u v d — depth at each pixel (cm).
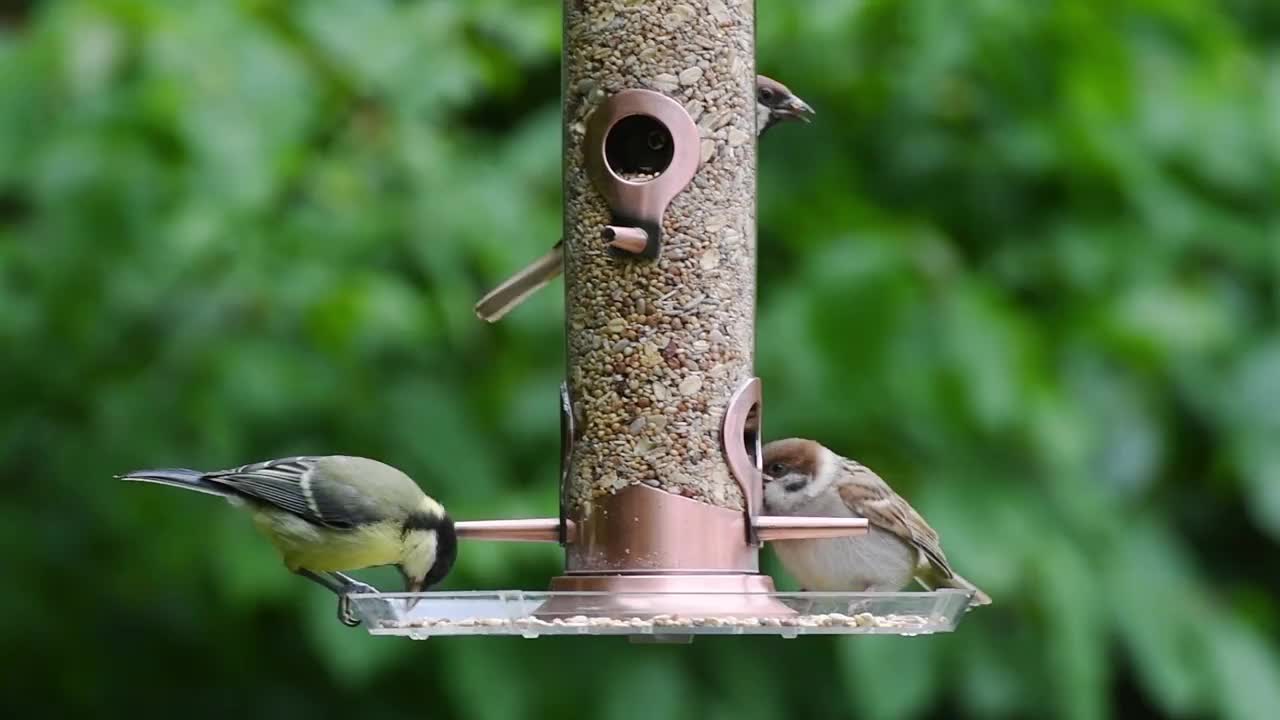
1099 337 1373
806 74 1385
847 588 1120
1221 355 1399
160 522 1361
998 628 1305
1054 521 1305
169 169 1285
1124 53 1369
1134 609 1297
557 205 1342
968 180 1417
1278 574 1514
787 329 1297
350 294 1278
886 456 1308
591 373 1002
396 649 1317
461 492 1307
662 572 974
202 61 1264
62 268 1305
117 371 1376
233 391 1310
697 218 1004
